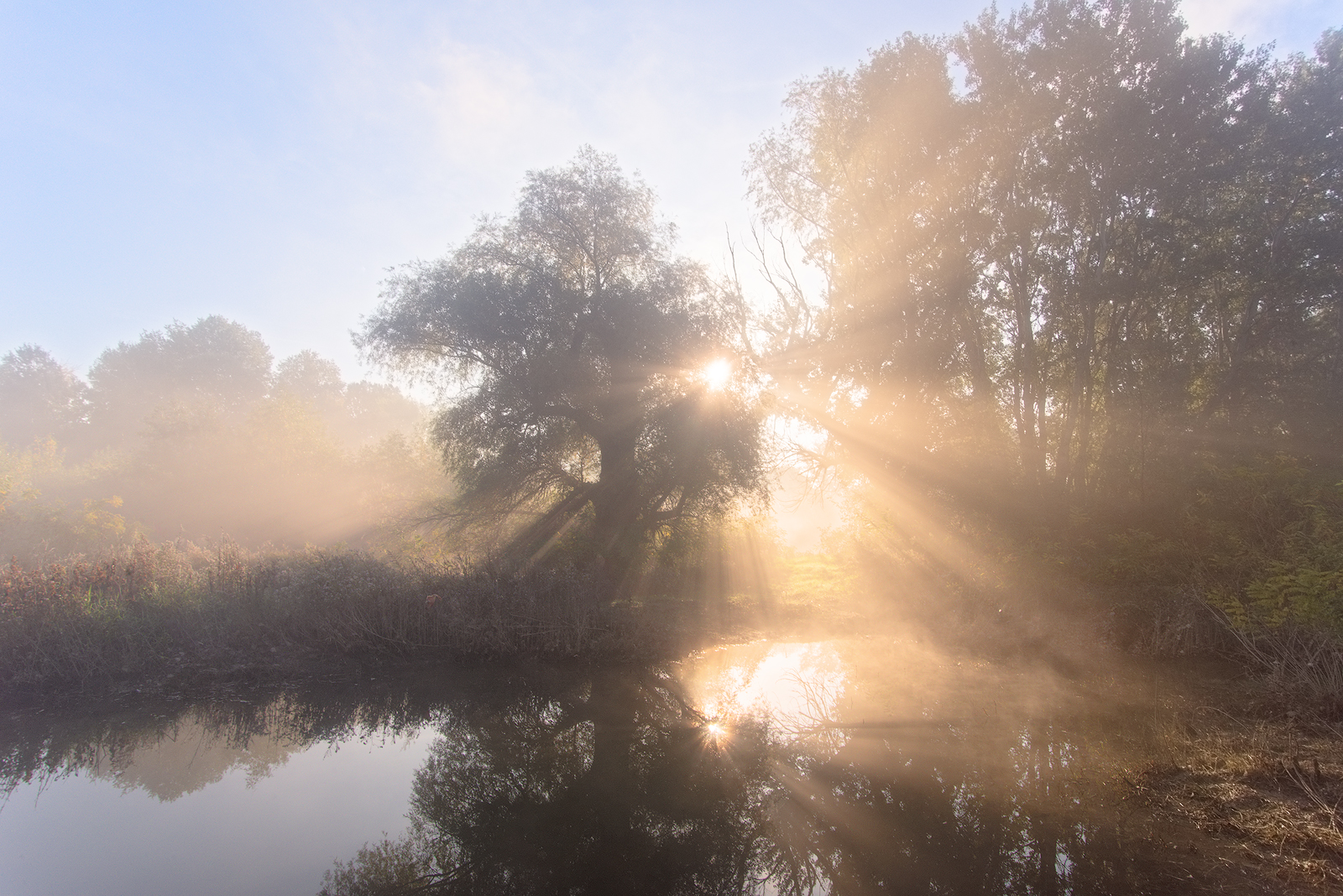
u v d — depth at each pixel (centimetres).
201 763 870
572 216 2247
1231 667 1136
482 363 2178
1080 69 1875
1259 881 522
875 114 2105
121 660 1143
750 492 2172
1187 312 1936
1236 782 684
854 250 2234
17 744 913
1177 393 1850
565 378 2030
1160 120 1834
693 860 641
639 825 707
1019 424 2055
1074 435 2028
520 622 1348
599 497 2180
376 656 1272
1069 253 1958
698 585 2117
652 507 2169
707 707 1069
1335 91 1927
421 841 678
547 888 595
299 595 1318
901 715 991
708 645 1448
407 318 2141
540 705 1086
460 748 919
